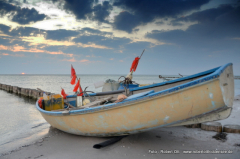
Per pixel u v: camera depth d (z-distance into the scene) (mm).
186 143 4230
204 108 3510
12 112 10828
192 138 4523
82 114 4305
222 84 3354
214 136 4621
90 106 5191
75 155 3748
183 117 3672
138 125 3957
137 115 3861
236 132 4770
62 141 4676
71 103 6832
